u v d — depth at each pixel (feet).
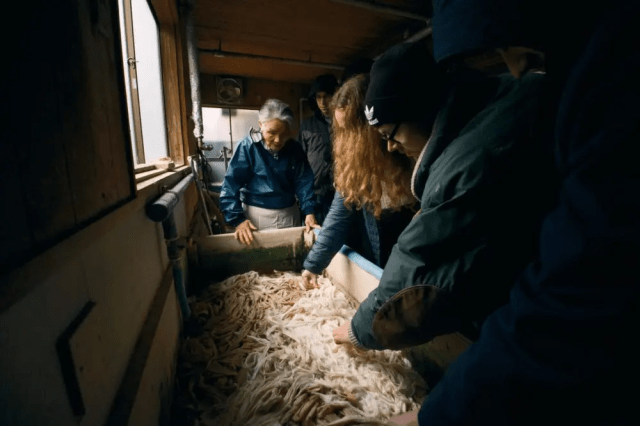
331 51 10.81
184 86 6.53
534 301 1.00
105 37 1.61
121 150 1.81
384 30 9.13
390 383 2.92
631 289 0.78
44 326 1.03
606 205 0.80
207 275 4.79
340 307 4.10
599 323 0.85
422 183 2.38
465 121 2.08
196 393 2.88
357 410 2.61
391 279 2.20
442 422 1.29
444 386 1.33
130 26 4.11
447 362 2.78
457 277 1.95
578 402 1.01
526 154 1.66
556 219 0.99
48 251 0.93
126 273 1.98
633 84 0.77
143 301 2.38
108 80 1.64
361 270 3.91
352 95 3.08
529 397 1.07
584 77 0.89
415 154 2.62
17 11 0.87
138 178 2.66
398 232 4.49
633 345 0.84
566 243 0.90
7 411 0.81
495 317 1.18
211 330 3.69
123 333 1.86
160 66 5.93
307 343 3.40
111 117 1.66
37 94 0.95
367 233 4.94
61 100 1.12
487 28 1.14
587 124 0.89
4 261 0.75
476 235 1.87
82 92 1.31
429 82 2.20
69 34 1.21
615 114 0.79
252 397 2.69
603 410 0.99
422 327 2.17
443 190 1.87
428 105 2.27
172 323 3.02
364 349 2.93
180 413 2.66
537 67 1.27
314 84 7.63
